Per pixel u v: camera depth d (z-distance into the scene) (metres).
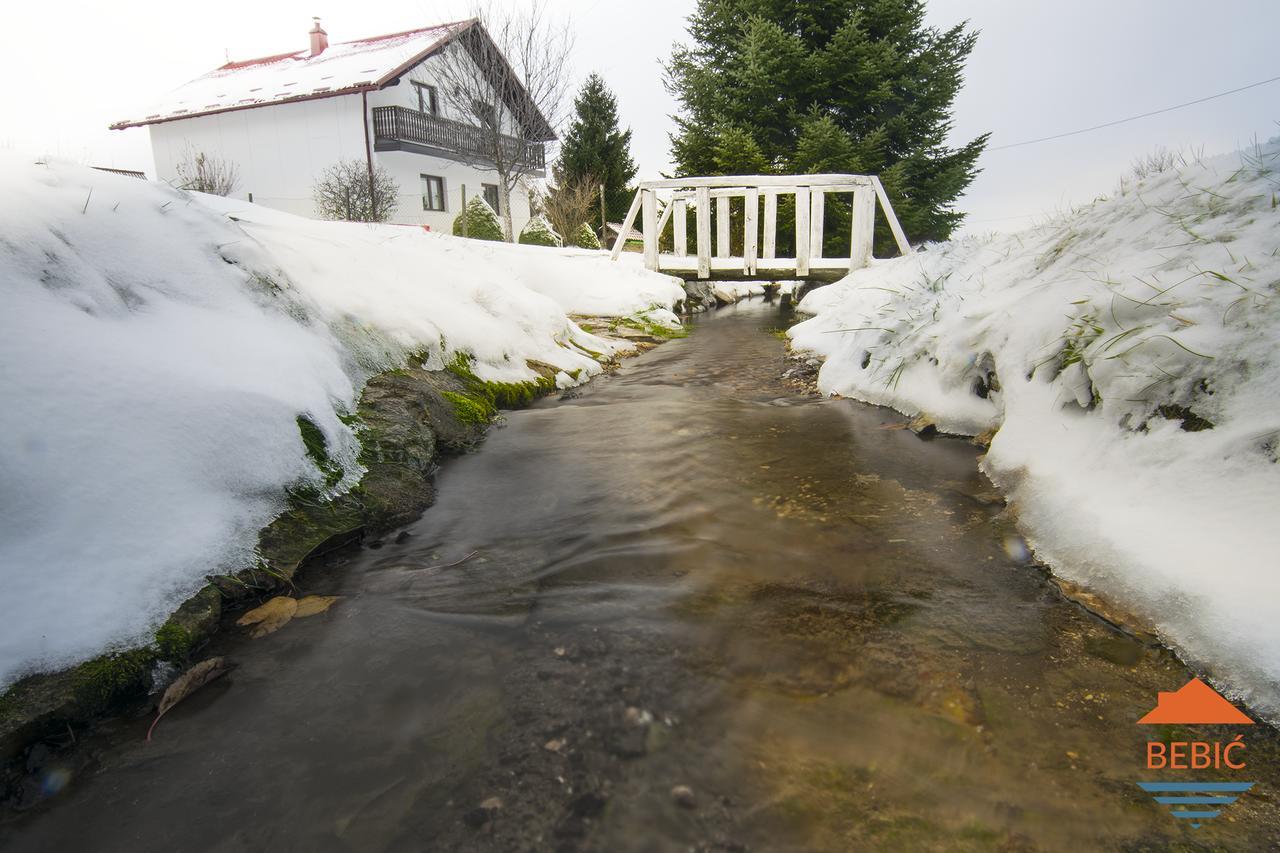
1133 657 1.90
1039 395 3.21
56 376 2.18
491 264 7.36
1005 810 1.42
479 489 3.43
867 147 17.78
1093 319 3.07
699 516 3.01
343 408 3.42
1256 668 1.68
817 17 18.83
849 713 1.72
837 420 4.51
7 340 2.16
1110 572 2.18
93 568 1.94
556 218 21.00
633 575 2.49
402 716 1.76
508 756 1.60
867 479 3.38
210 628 2.10
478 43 20.53
